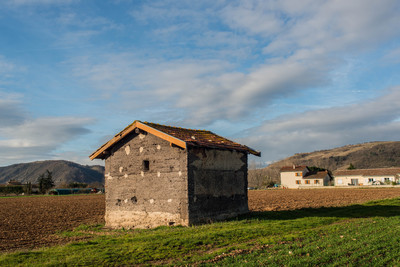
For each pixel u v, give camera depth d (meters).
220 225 16.83
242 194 22.42
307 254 10.31
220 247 12.15
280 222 17.78
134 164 20.34
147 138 19.98
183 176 18.14
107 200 21.28
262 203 36.00
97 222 23.34
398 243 11.57
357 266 9.20
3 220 26.25
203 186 19.03
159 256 10.87
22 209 37.53
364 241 11.95
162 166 19.08
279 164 194.88
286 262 9.54
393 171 79.94
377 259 9.73
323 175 94.19
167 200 18.61
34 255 11.25
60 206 41.22
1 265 9.97
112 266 9.91
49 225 22.78
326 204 32.31
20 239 17.17
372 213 22.94
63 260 10.40
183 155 18.28
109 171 21.50
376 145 179.75
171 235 14.21
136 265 9.99
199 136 21.80
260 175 140.75
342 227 15.73
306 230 14.90
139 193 19.86
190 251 11.57
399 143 171.62
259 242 12.41
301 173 97.38
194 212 18.11
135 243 12.78
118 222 20.45
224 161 21.12
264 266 9.24
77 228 20.48
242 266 9.23
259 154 24.31
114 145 21.45
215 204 19.75
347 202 34.22
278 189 85.56
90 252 11.45
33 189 114.12
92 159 22.12
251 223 18.06
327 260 9.76
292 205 32.38
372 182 81.56
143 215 19.47
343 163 170.50
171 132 19.83
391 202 30.55
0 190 99.62
